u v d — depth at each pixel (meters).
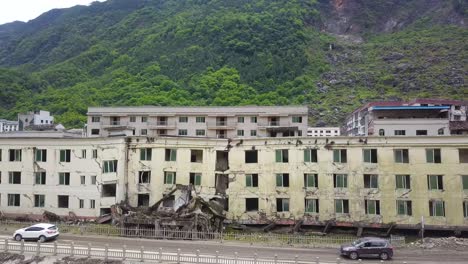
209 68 147.00
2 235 45.22
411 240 47.53
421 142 50.31
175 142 55.75
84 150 55.56
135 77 145.75
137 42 187.88
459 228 48.06
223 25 177.12
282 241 44.72
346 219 51.03
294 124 83.69
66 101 132.62
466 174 48.94
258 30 176.38
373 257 37.41
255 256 32.38
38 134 81.44
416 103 82.00
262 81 144.00
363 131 86.25
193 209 48.31
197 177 55.66
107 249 34.84
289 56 161.38
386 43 191.50
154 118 87.75
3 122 111.12
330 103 131.88
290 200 53.00
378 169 51.03
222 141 56.31
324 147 52.84
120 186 53.91
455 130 72.75
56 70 167.25
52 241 42.28
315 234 50.12
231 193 54.81
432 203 49.28
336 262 34.00
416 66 158.38
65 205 55.31
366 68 164.62
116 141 54.69
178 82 140.12
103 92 137.50
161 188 54.56
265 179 54.16
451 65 155.25
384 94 138.62
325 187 52.12
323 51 181.00
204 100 122.25
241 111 85.69
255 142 55.25
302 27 188.62
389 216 49.97
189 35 175.62
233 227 52.94
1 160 57.25
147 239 44.50
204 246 41.25
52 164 56.00
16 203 56.34
